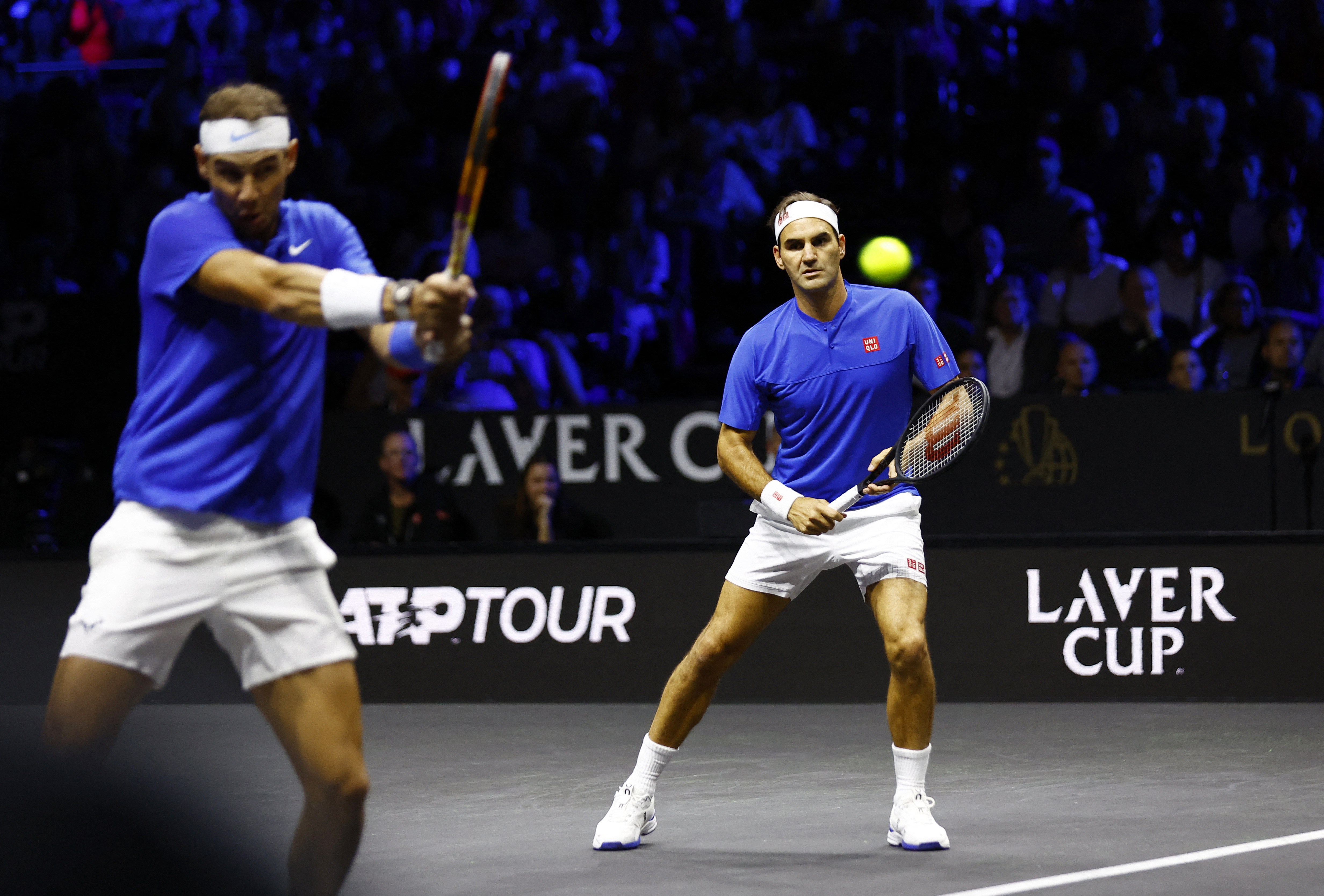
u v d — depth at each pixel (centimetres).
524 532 1174
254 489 426
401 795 759
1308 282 1401
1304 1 1673
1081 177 1600
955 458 607
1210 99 1550
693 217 1585
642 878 571
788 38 1859
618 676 1096
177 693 1123
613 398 1421
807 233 634
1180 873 559
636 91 1808
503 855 616
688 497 1190
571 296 1498
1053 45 1777
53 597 1127
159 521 423
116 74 2016
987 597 1071
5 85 1977
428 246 1555
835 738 925
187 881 354
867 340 639
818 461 646
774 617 646
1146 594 1055
